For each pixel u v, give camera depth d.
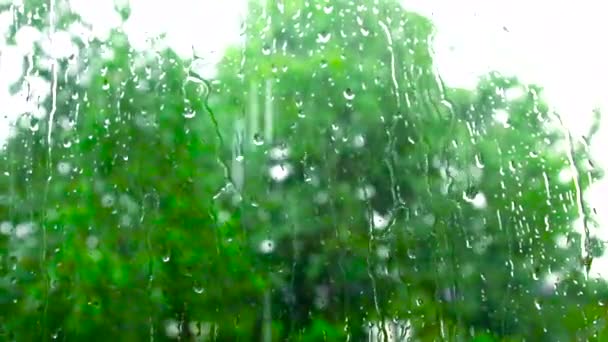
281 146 2.04
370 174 1.99
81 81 2.05
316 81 2.09
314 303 1.87
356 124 2.04
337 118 2.06
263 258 1.91
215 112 2.05
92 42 2.09
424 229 1.94
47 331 1.80
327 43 2.13
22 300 1.82
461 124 2.04
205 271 1.88
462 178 1.99
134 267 1.87
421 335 1.86
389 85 2.08
